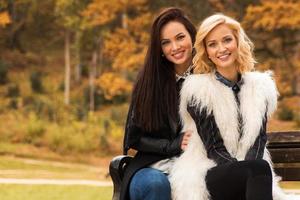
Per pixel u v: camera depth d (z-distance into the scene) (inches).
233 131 154.9
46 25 1654.8
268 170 142.9
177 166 156.3
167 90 164.9
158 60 167.8
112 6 1127.0
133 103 167.6
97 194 516.7
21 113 1279.5
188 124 161.3
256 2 1135.6
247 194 139.9
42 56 1689.2
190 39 170.1
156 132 165.3
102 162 1075.9
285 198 157.9
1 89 1465.3
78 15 1218.0
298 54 1223.5
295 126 1152.2
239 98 158.2
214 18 159.5
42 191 531.8
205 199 149.4
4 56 1663.4
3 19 1235.2
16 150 1072.8
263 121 156.6
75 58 1471.5
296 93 1262.3
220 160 152.2
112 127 1228.5
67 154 1098.7
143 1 1116.5
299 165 188.9
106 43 1115.3
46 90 1488.7
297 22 1026.1
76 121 1258.0
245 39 162.6
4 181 618.5
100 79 1131.9
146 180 154.3
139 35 1159.0
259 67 1087.0
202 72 162.1
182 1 1082.1
